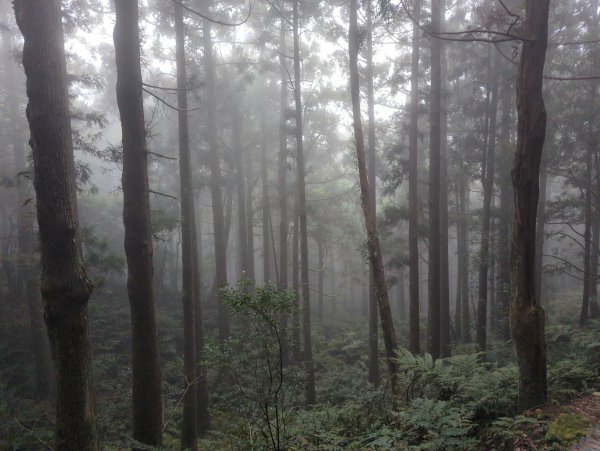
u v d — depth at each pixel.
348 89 17.28
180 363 16.09
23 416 11.61
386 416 6.39
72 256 5.15
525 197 5.45
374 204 16.73
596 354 7.82
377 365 14.99
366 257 10.52
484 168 15.27
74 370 5.11
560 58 14.20
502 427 5.00
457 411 5.28
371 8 11.44
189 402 10.05
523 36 5.45
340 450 5.27
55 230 5.05
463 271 19.77
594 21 14.94
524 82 5.44
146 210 6.98
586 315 14.59
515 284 5.57
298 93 13.76
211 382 13.52
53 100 5.13
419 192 19.42
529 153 5.41
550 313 19.11
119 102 6.89
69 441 5.05
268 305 4.44
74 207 5.73
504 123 15.95
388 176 14.38
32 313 13.83
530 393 5.39
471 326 21.14
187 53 16.84
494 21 7.37
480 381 6.17
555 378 6.51
